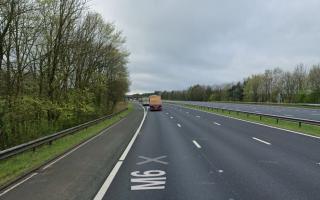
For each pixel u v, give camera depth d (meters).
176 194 8.08
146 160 12.94
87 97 35.16
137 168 11.39
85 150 16.11
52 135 17.97
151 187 8.79
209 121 35.19
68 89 33.66
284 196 7.77
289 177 9.71
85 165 12.15
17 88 22.61
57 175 10.53
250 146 16.38
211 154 14.09
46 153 15.10
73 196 8.06
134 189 8.61
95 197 7.96
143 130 26.48
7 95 21.25
